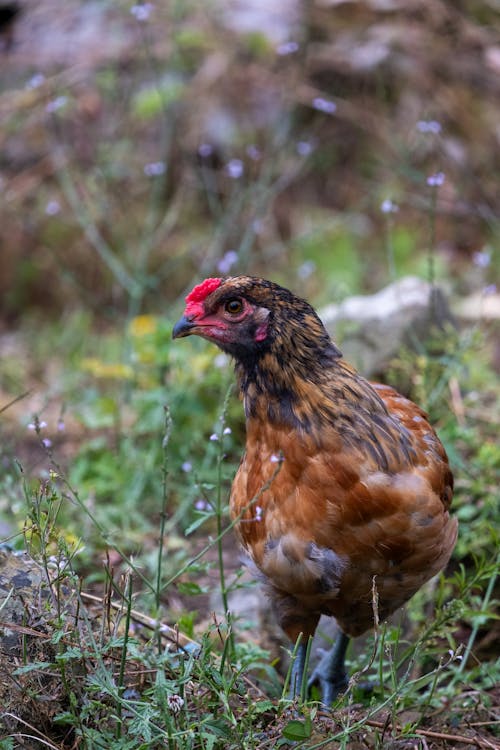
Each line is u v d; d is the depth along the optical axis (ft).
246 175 34.19
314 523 13.10
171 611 17.15
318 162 35.04
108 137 34.76
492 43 34.73
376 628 12.39
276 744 12.00
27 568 13.17
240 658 14.58
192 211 34.32
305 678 13.42
